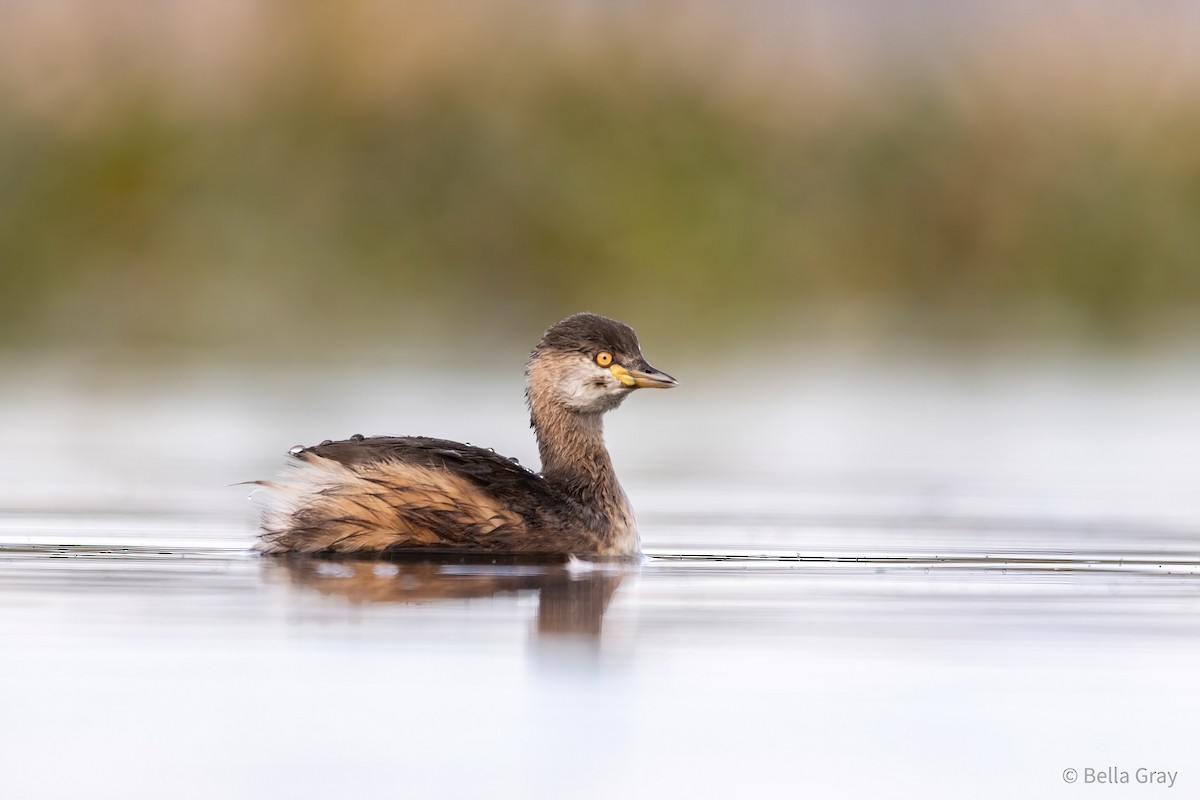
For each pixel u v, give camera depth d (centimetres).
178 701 838
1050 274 3341
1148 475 1795
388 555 1194
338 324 3073
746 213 3200
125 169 3028
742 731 813
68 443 1959
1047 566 1225
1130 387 2681
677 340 3128
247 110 3088
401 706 837
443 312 3105
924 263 3322
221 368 2716
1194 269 3338
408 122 3122
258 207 3069
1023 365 2959
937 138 3350
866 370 2886
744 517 1480
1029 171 3356
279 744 779
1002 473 1808
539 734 802
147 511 1448
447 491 1189
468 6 3189
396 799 714
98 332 2992
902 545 1323
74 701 836
